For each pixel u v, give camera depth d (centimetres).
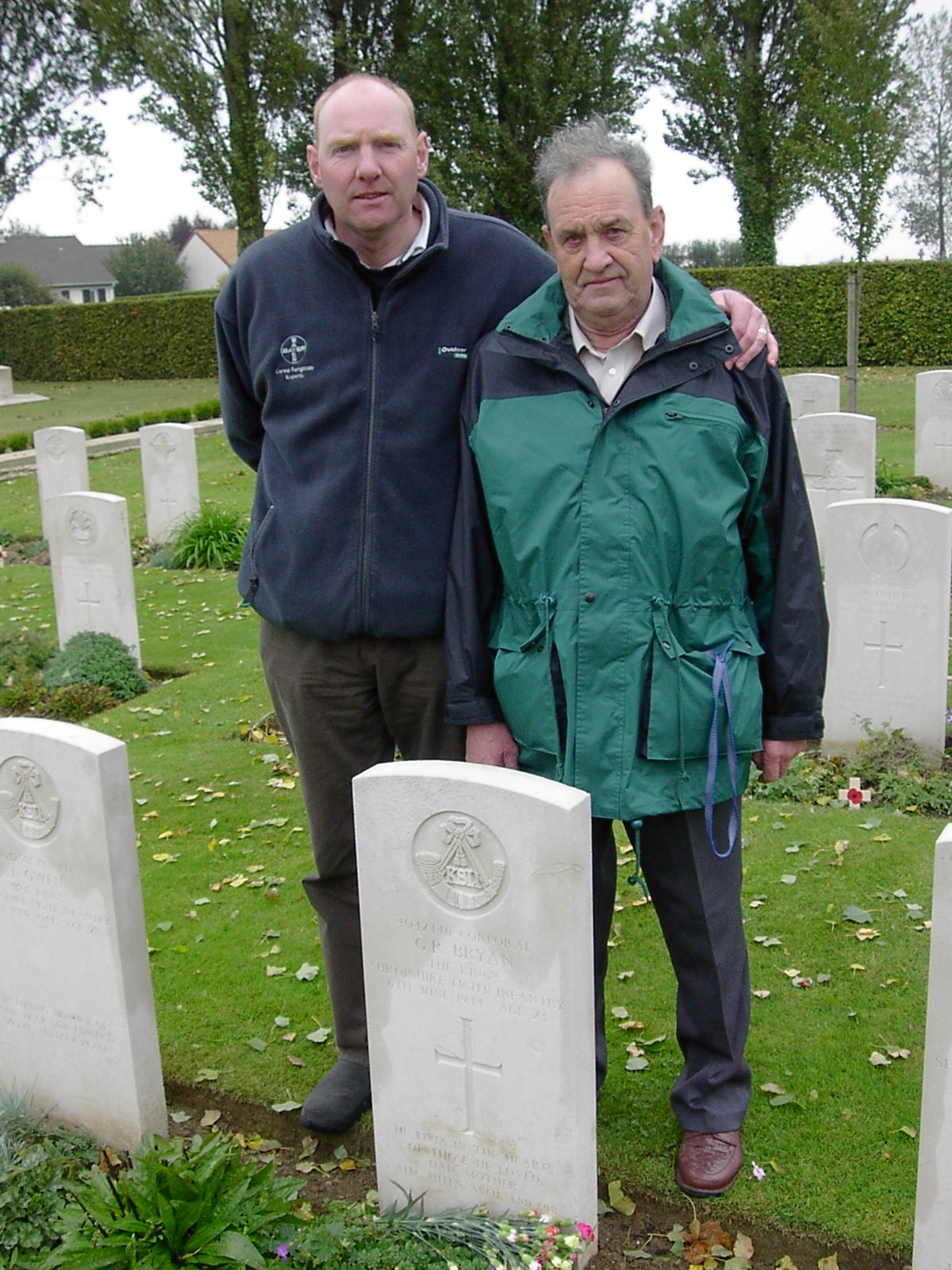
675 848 274
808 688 270
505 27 2441
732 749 262
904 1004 358
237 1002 384
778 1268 266
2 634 792
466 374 285
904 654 539
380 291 283
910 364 2458
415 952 261
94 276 7200
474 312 284
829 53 1817
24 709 707
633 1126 310
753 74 2581
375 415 283
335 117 263
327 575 288
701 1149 285
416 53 2470
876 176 1636
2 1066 324
